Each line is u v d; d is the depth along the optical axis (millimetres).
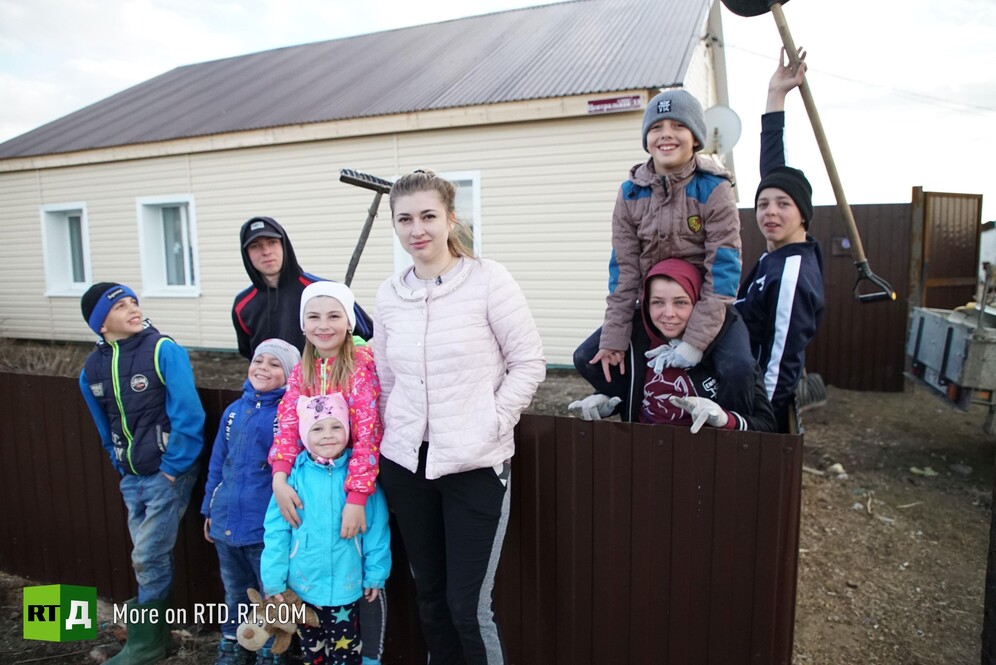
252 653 2512
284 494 2090
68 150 10727
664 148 2098
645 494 2107
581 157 7809
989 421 4449
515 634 2336
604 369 2350
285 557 2135
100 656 2738
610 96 7285
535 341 1993
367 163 8930
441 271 2002
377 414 2131
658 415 2238
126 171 10602
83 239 11188
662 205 2189
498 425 1925
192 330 10477
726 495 2008
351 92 9812
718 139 6777
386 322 2047
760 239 7266
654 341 2215
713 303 2029
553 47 9625
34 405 3127
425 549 2094
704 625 2086
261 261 2775
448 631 2174
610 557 2176
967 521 3848
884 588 3180
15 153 11352
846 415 5945
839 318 6883
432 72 9836
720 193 2094
